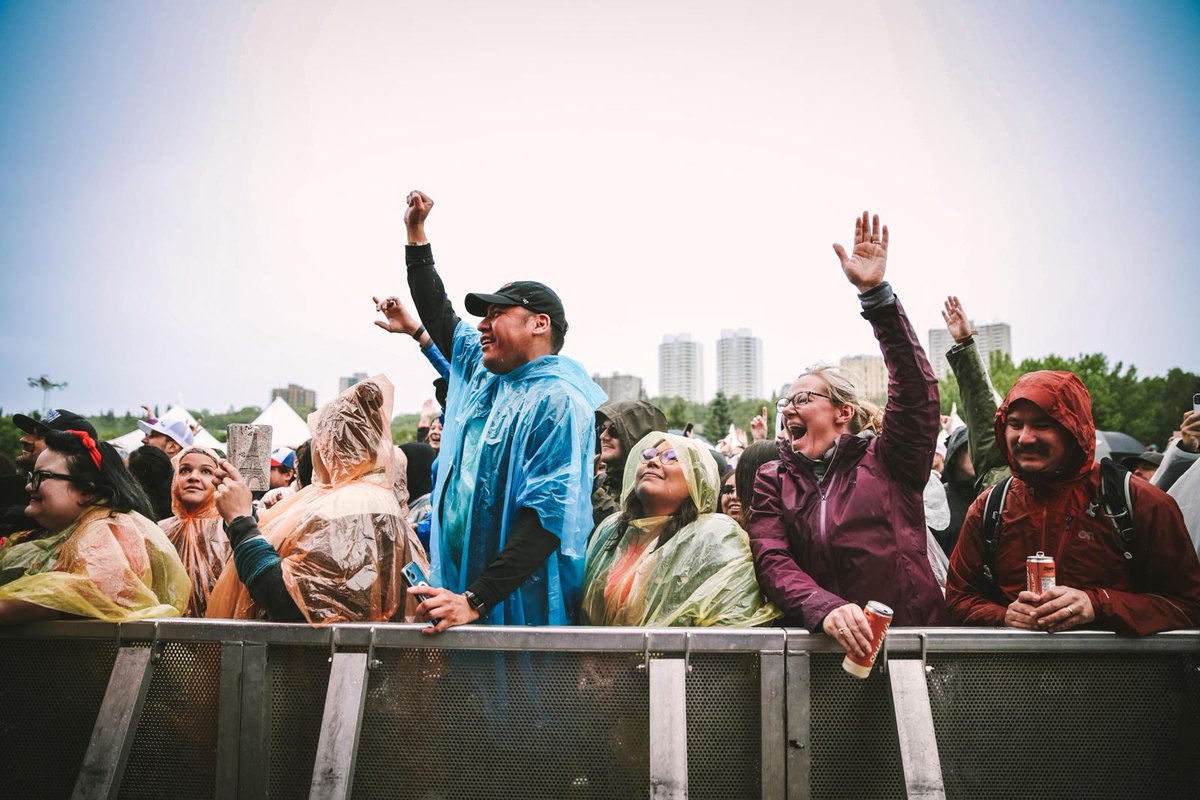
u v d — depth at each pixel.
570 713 2.13
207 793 2.18
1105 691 2.10
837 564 2.37
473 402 2.78
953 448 3.99
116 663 2.20
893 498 2.41
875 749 2.09
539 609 2.46
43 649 2.25
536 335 2.65
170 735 2.20
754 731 2.10
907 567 2.36
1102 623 2.09
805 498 2.47
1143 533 2.17
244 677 2.16
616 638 2.10
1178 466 3.29
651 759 2.00
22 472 3.56
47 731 2.23
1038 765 2.08
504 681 2.15
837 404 2.57
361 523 2.43
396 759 2.14
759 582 2.41
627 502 2.66
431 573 2.64
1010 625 2.16
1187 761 2.07
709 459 2.60
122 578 2.37
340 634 2.14
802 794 2.06
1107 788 2.08
